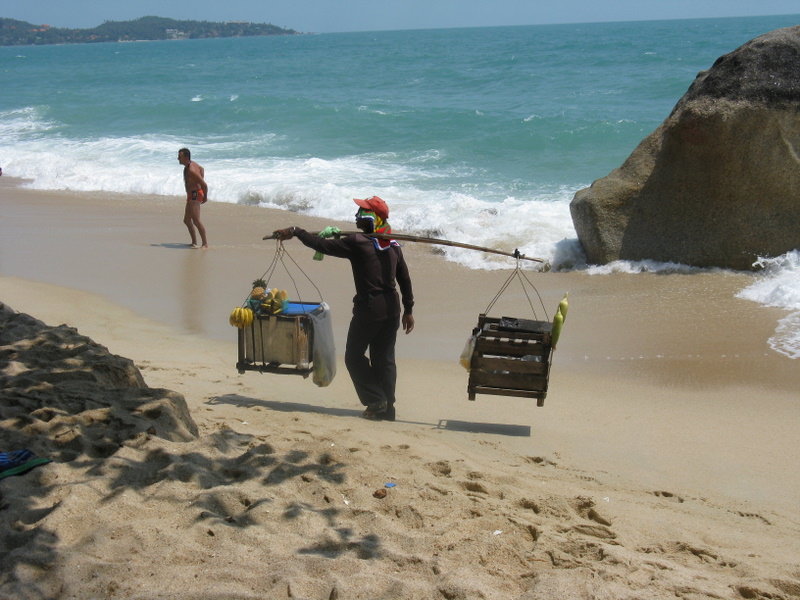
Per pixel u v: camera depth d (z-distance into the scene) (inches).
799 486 217.5
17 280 470.3
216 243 560.1
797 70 449.1
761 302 397.4
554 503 194.5
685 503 206.4
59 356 258.5
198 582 146.3
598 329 371.9
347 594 143.7
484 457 232.1
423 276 473.7
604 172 786.8
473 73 2023.9
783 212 450.3
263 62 3366.1
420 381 312.3
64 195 767.7
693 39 3368.6
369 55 3580.2
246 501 179.3
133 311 407.5
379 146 978.7
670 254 471.2
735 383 300.8
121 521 165.2
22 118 1371.8
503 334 257.8
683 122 457.1
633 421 267.9
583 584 149.2
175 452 197.0
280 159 908.0
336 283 454.9
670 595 150.3
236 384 299.3
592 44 3324.3
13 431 201.5
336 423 252.1
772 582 159.6
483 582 151.5
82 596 141.0
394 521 177.8
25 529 160.7
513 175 784.9
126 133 1178.6
